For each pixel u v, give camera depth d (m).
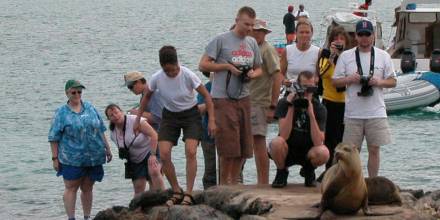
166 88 13.41
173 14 109.12
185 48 62.19
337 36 14.35
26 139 27.00
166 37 73.19
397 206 11.95
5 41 69.94
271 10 114.25
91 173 15.18
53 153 15.05
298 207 11.90
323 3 135.62
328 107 14.34
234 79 13.59
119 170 21.36
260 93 14.21
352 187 11.26
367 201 11.54
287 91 13.35
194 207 12.46
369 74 13.70
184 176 20.61
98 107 35.00
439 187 19.50
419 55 35.53
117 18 101.19
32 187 20.09
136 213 13.97
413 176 20.73
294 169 20.59
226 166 14.02
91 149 15.01
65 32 79.69
